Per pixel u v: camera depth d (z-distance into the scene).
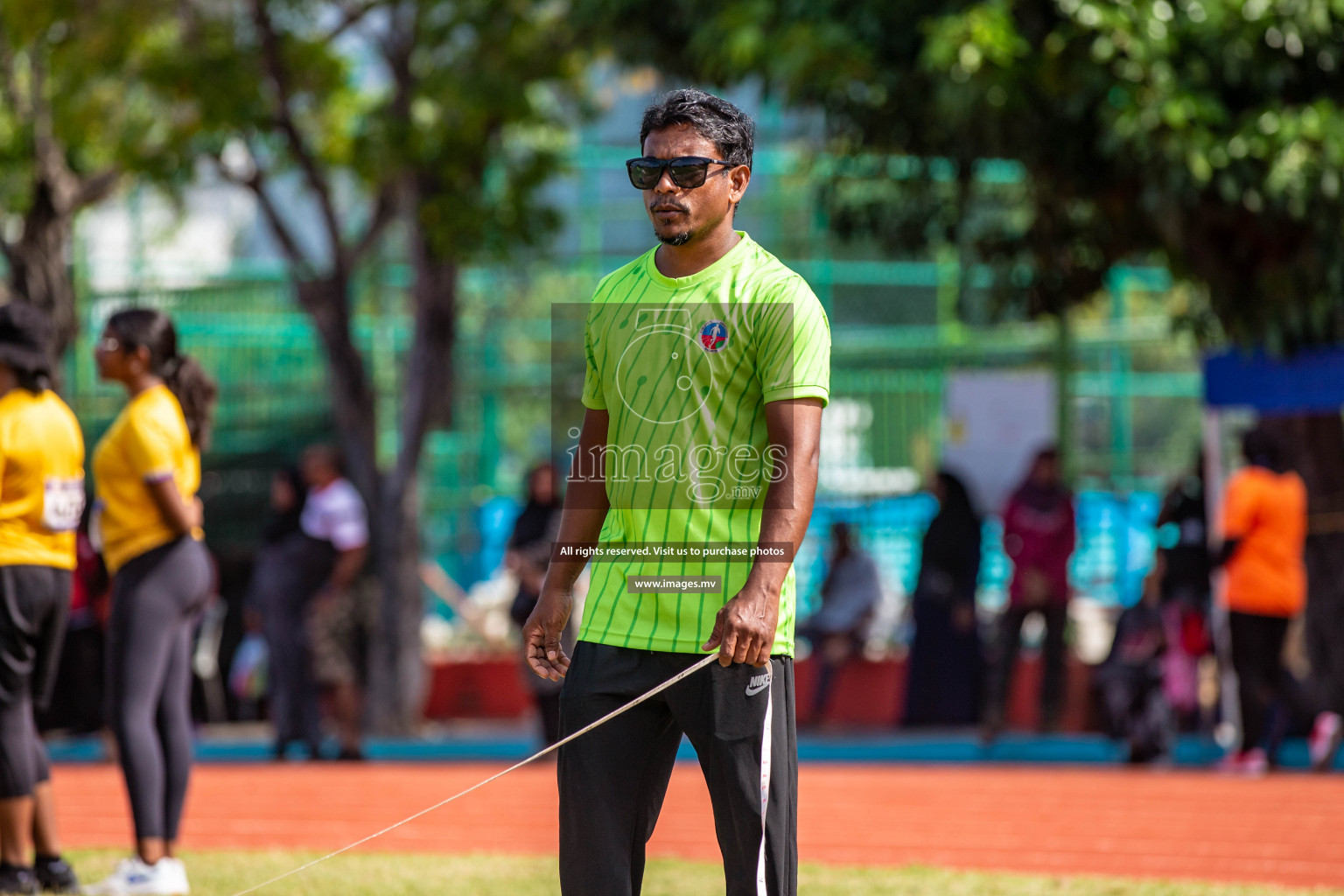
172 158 40.28
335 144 41.81
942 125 32.38
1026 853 20.34
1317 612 34.47
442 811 24.95
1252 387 32.06
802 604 43.88
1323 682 34.34
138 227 47.72
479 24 40.22
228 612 41.91
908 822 23.20
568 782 11.06
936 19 31.23
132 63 40.31
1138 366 54.69
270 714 34.56
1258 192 29.88
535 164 40.69
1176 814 23.98
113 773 30.81
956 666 38.84
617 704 11.02
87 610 33.25
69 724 33.50
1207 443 32.62
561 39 40.25
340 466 34.88
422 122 39.06
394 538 40.91
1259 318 31.72
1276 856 20.03
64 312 40.94
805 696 41.69
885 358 44.66
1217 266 32.25
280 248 41.53
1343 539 34.22
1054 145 31.53
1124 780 28.77
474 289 54.31
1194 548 32.31
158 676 17.03
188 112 40.50
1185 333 42.41
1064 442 41.50
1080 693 38.66
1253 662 30.05
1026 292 39.19
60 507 16.77
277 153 41.50
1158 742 31.42
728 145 11.04
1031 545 35.19
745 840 10.74
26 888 16.41
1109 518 44.41
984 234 38.72
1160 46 29.30
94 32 38.59
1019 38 29.69
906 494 44.19
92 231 47.44
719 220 11.07
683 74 35.97
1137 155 29.70
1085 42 29.73
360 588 39.25
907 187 35.84
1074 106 29.78
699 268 11.14
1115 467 47.59
